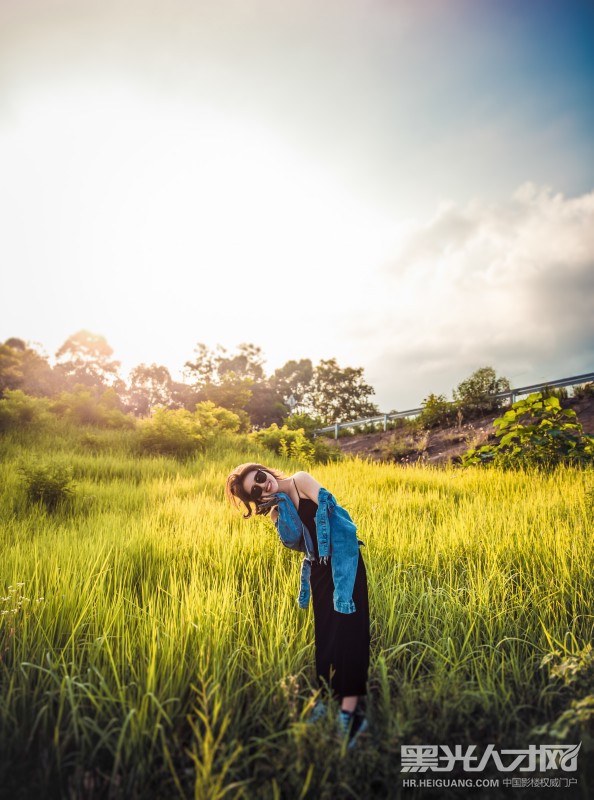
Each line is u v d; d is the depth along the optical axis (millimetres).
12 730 2646
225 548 5172
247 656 3314
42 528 6738
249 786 2330
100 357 56406
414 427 21219
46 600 3762
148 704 2744
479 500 8102
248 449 17156
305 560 3234
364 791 2316
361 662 2781
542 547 5137
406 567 4945
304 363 71188
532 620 3877
